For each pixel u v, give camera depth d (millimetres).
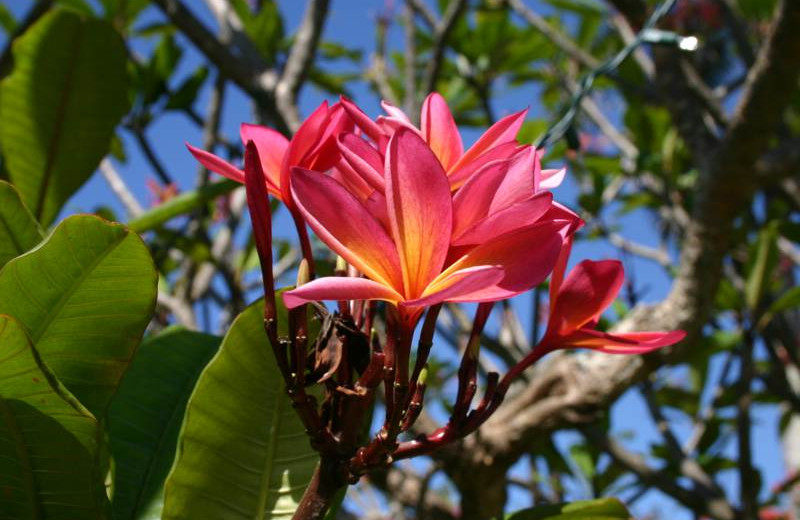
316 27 869
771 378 1025
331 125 340
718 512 820
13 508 344
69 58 596
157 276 345
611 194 1218
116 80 608
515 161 312
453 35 1309
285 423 389
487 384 334
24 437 327
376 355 310
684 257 742
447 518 777
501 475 693
